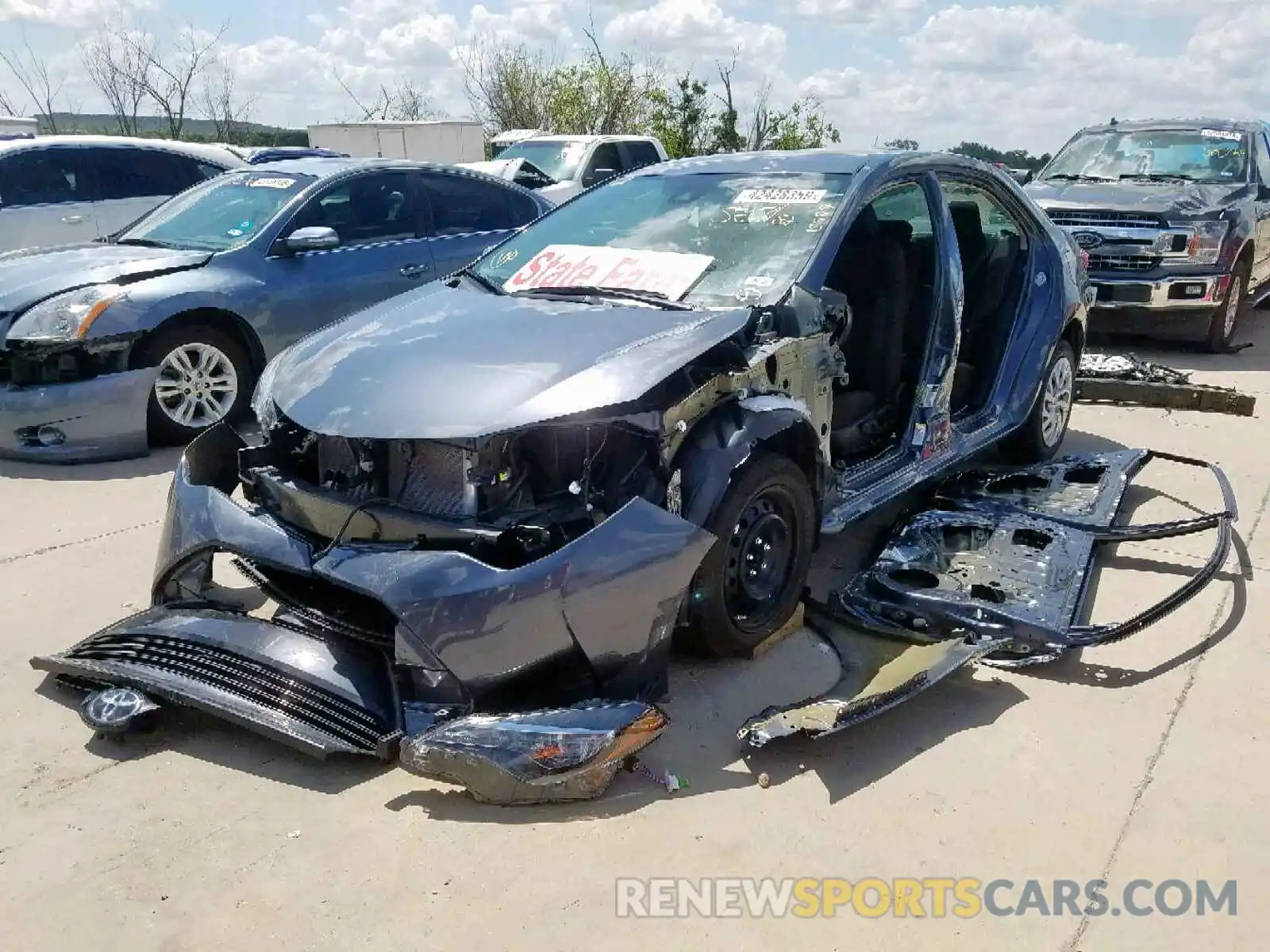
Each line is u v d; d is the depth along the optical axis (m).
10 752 3.10
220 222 6.87
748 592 3.54
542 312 3.65
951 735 3.25
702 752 3.13
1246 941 2.43
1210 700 3.44
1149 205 8.62
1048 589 3.94
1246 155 9.45
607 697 3.08
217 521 3.24
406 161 7.58
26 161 9.16
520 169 12.74
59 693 3.44
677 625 3.28
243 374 6.49
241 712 2.92
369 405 3.17
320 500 3.25
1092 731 3.26
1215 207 8.65
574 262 4.11
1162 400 7.07
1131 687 3.52
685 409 3.21
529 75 28.58
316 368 3.45
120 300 5.82
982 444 4.96
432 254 7.42
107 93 21.41
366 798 2.90
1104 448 6.19
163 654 3.16
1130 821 2.84
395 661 2.93
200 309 6.15
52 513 5.11
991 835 2.78
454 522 3.04
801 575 3.73
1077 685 3.54
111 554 4.59
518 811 2.85
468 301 3.91
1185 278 8.61
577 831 2.77
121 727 3.06
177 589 3.52
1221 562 4.09
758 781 3.00
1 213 8.96
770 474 3.44
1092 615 4.05
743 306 3.64
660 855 2.68
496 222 8.01
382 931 2.42
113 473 5.73
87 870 2.62
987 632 3.67
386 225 7.28
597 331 3.43
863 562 4.57
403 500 3.18
